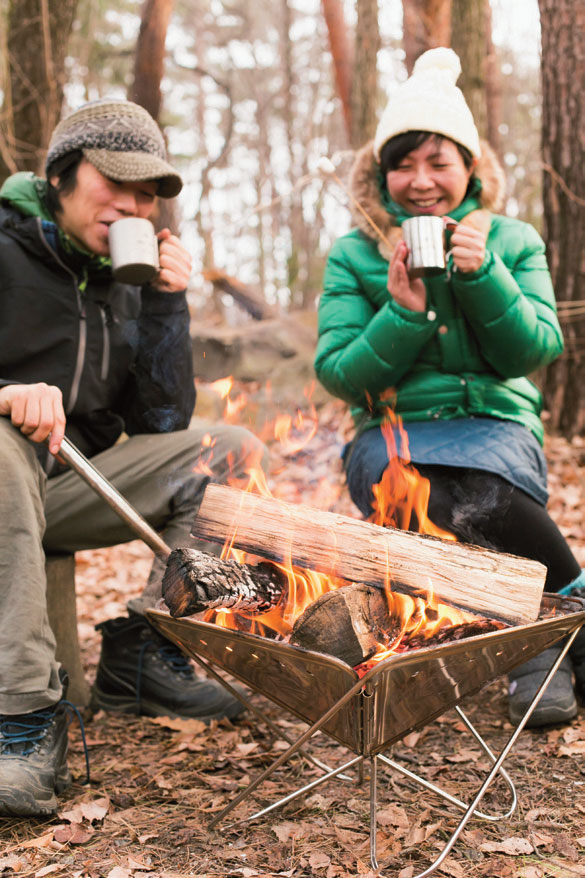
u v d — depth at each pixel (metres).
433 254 2.12
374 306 2.57
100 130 2.13
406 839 1.56
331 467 5.78
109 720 2.33
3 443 1.73
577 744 1.95
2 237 2.22
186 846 1.57
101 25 16.56
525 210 12.18
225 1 24.52
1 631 1.70
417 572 1.47
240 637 1.39
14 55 5.94
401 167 2.38
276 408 7.38
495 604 1.45
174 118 17.55
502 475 2.17
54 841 1.59
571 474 4.87
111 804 1.77
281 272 22.77
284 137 25.69
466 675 1.46
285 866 1.48
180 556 1.44
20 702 1.69
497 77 9.70
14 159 5.96
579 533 4.17
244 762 1.98
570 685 2.11
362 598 1.43
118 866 1.49
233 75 25.95
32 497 1.77
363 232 2.61
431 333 2.30
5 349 2.19
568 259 5.12
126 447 2.31
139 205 2.22
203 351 8.32
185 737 2.16
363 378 2.36
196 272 15.48
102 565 4.70
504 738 2.05
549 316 2.41
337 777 1.85
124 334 2.36
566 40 4.96
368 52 8.73
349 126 9.00
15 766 1.65
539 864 1.47
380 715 1.39
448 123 2.31
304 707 1.54
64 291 2.27
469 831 1.59
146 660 2.32
